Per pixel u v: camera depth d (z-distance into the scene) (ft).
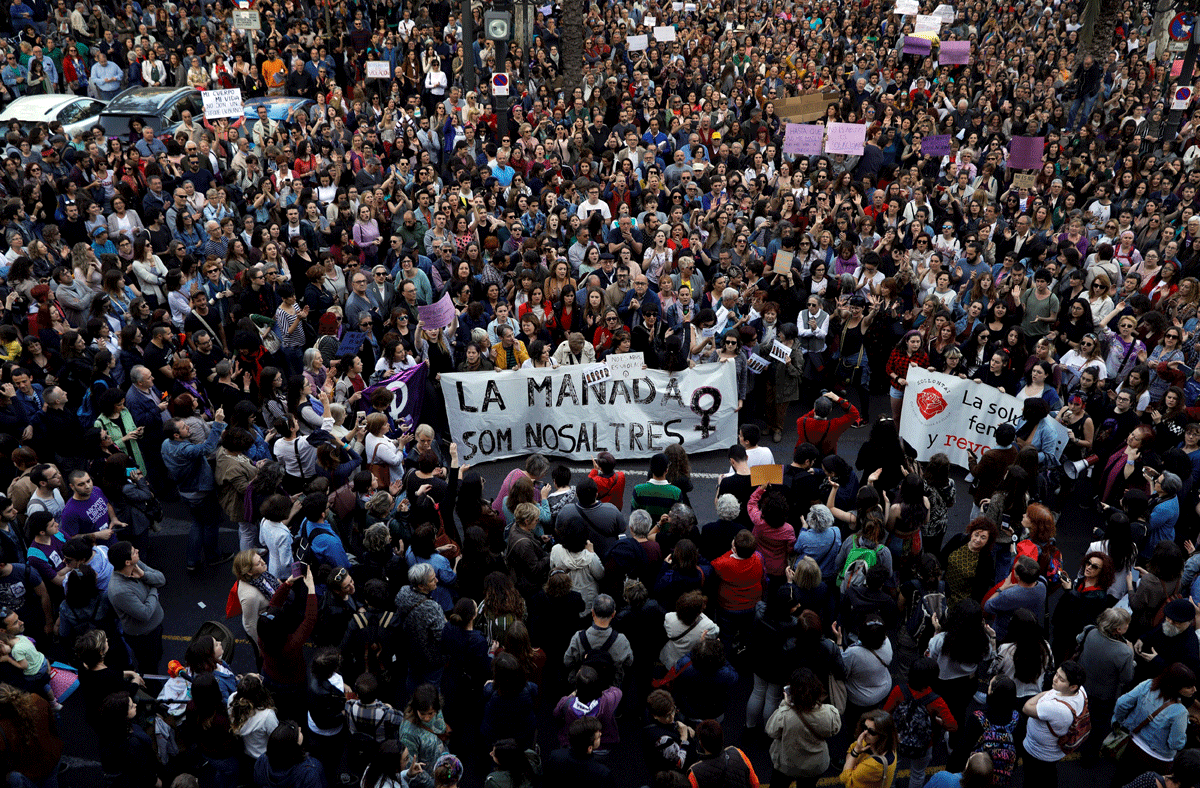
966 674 22.91
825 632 24.44
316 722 21.58
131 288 43.75
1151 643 23.65
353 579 25.57
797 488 28.71
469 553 25.84
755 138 70.49
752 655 23.52
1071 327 42.19
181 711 21.88
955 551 26.89
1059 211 57.00
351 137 66.95
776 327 41.81
